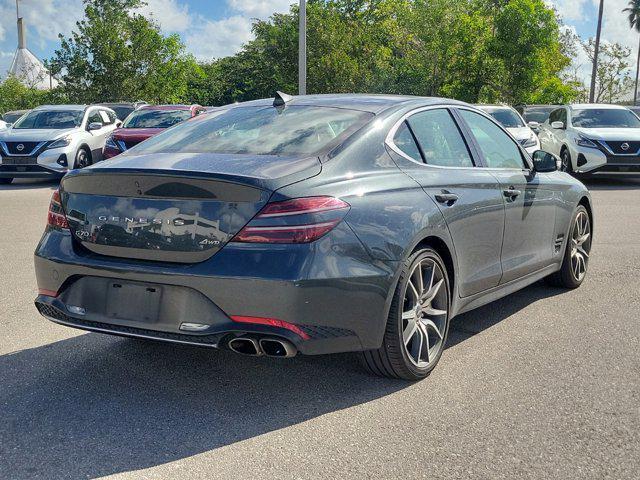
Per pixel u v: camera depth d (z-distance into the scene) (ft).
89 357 14.16
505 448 10.23
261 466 9.70
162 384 12.77
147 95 124.36
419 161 13.52
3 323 16.42
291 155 12.00
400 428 10.91
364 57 120.06
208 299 10.80
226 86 228.02
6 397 12.11
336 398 12.14
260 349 10.89
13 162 49.16
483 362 13.93
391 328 12.09
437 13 116.57
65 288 12.09
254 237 10.66
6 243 27.04
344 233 11.11
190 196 11.00
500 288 15.84
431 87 119.75
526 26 110.01
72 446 10.30
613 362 13.88
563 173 19.72
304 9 77.25
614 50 162.61
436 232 12.89
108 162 12.48
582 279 20.18
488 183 14.90
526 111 72.02
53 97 123.44
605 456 9.98
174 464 9.77
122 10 120.98
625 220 33.01
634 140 48.88
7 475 9.44
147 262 11.27
